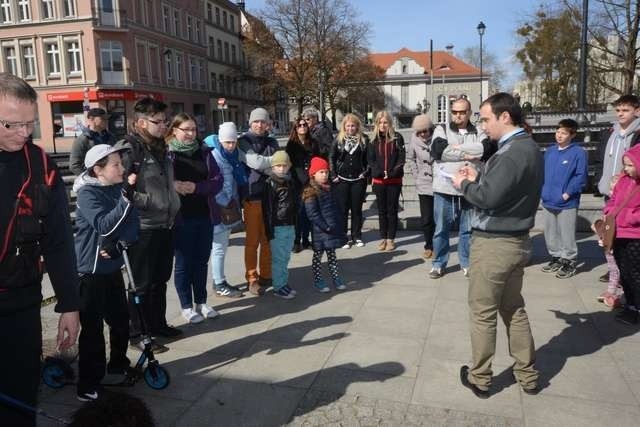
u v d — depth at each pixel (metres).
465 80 71.25
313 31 44.06
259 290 5.22
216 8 51.47
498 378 3.42
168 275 4.04
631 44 15.14
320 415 3.02
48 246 2.29
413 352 3.82
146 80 36.66
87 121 6.20
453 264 6.18
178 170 4.23
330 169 6.96
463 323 4.35
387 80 73.06
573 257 5.51
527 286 5.27
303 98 46.78
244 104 55.94
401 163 6.69
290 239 5.06
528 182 2.91
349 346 3.95
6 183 2.04
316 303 4.95
